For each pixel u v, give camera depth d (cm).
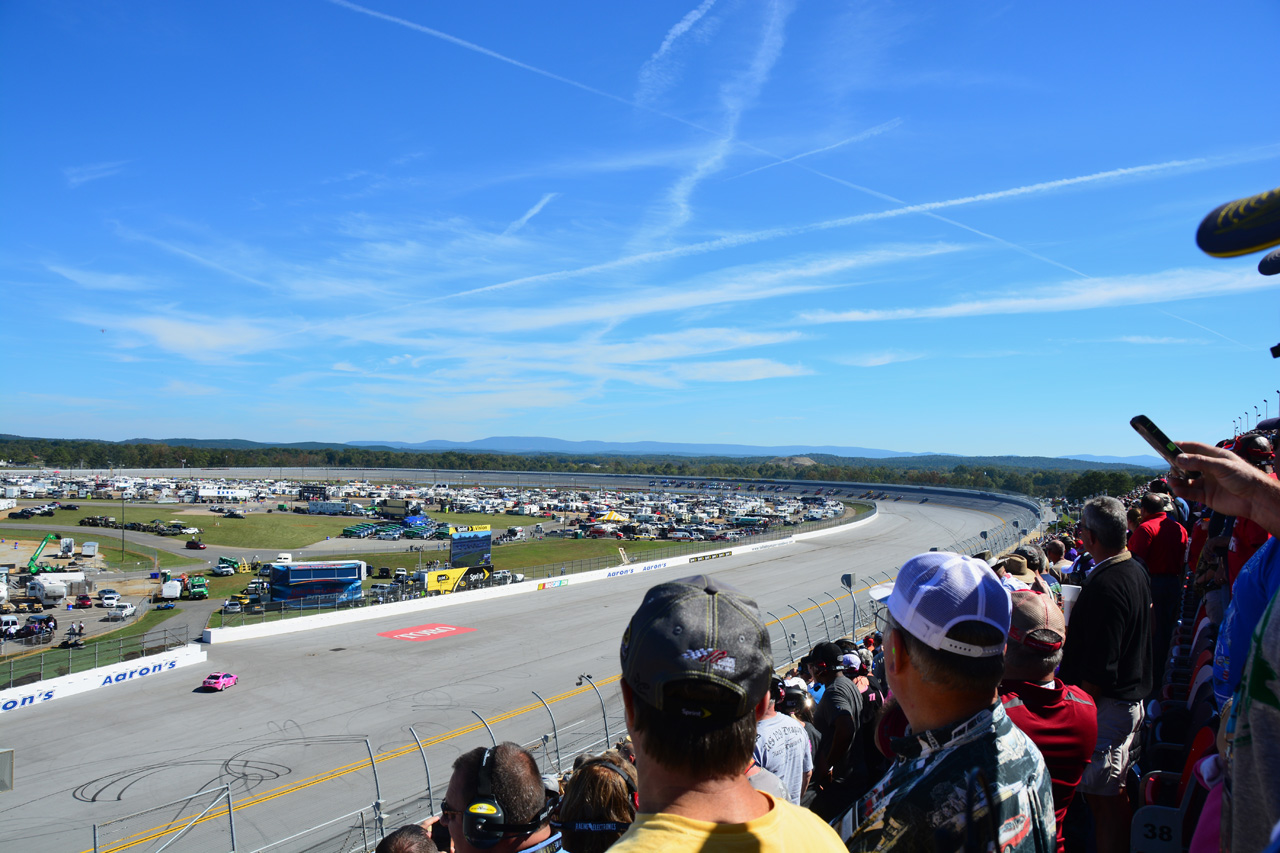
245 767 2138
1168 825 341
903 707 234
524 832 308
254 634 3728
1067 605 529
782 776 423
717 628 167
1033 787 212
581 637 3747
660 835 153
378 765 2145
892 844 206
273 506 12144
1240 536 424
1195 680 447
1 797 1953
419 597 4722
